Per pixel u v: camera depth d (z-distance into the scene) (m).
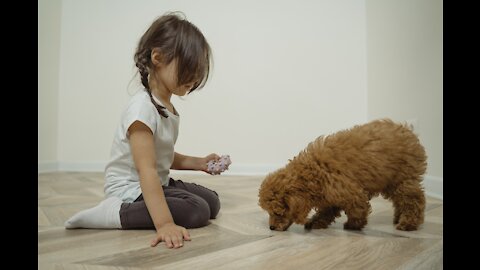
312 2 2.46
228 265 0.61
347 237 0.80
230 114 2.54
